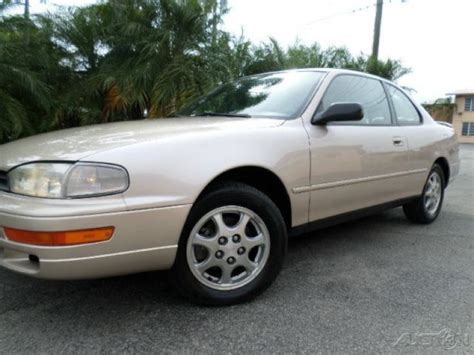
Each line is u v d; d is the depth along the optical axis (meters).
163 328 2.16
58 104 5.91
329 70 3.28
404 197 3.81
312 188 2.77
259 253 2.51
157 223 2.04
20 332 2.10
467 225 4.36
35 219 1.83
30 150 2.17
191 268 2.27
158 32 6.20
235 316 2.29
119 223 1.94
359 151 3.12
